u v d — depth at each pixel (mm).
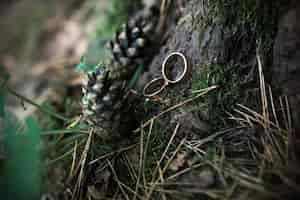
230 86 318
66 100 405
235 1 312
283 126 304
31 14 612
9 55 569
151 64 368
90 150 328
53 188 335
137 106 339
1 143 337
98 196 312
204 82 322
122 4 465
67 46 542
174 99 330
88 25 542
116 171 320
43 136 373
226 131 312
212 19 321
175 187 297
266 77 314
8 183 309
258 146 301
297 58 300
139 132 331
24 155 313
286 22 302
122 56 365
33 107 420
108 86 310
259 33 311
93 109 311
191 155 308
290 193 265
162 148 320
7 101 460
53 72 486
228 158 299
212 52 321
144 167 312
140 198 301
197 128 318
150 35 372
